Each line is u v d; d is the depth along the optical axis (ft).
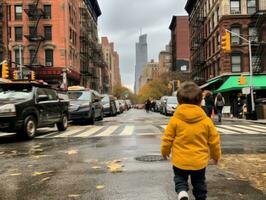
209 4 183.32
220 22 153.79
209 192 19.61
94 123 76.74
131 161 28.58
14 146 40.06
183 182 15.07
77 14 216.95
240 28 149.48
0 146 40.40
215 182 21.70
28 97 47.93
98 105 84.84
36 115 48.44
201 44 205.05
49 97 54.13
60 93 64.03
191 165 14.79
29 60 182.09
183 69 345.92
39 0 183.93
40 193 20.04
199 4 216.54
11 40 183.42
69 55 189.98
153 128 59.00
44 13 183.52
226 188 20.40
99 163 28.09
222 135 47.50
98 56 299.38
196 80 205.77
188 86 15.21
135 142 40.42
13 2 183.42
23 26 183.32
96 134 51.03
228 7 150.20
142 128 59.47
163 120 86.33
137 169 25.53
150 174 23.91
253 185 21.01
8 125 43.96
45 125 51.90
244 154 31.60
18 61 182.91
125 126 65.05
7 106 44.01
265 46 141.59
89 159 29.99
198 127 14.89
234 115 120.16
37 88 50.70
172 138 15.28
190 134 14.84
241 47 147.54
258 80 139.74
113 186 21.09
